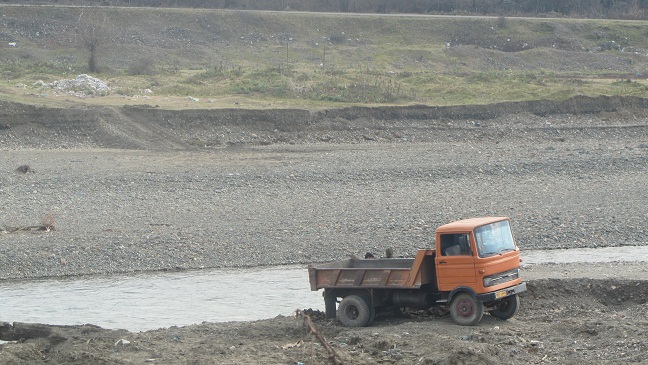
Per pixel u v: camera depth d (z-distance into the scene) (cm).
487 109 9669
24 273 4744
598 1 18612
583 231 5222
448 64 13975
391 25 15600
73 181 6894
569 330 3095
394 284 3319
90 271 4759
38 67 12006
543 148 8225
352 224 5488
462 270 3209
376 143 8800
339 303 3569
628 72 13925
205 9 16088
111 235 5381
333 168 7262
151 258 4934
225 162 7644
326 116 9300
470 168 7094
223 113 9112
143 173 7156
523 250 4897
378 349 2984
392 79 11156
